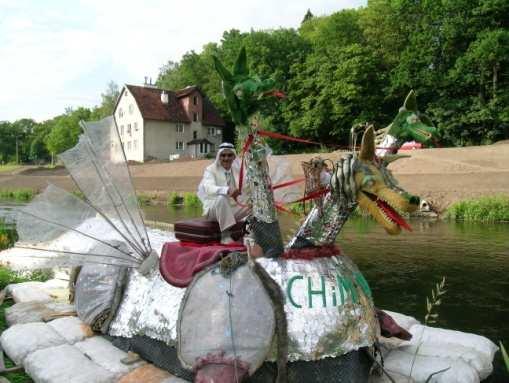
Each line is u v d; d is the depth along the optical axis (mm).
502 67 39312
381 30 46688
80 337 4930
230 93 3758
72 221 5016
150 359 4363
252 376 3682
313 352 3547
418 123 4152
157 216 21531
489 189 21828
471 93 40438
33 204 5059
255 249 3988
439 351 4527
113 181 4875
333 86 42531
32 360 4465
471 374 4082
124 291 4863
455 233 15453
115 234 5023
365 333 3812
